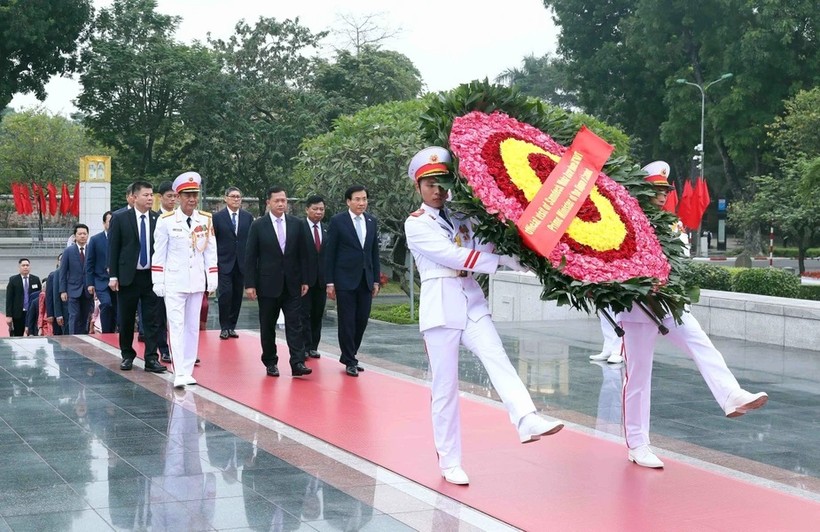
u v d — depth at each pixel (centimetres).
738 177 4647
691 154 4350
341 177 1972
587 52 4341
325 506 519
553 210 541
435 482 571
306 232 1017
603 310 550
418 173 557
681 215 1653
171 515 499
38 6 3759
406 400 835
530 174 552
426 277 570
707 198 1634
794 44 3681
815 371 1013
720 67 3856
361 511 511
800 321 1179
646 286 533
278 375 960
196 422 741
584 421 758
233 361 1058
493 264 545
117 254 971
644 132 4484
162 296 934
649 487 564
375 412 783
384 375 970
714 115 3784
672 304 547
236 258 1232
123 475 580
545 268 534
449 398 568
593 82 4281
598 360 1088
